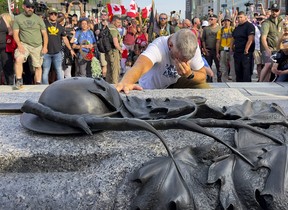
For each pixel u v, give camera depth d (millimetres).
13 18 8531
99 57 10492
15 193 1849
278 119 2244
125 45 12094
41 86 6023
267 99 5312
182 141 2098
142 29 13328
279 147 1934
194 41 3277
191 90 3385
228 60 10641
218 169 1841
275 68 7484
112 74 9648
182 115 2244
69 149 2020
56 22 8703
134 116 2271
